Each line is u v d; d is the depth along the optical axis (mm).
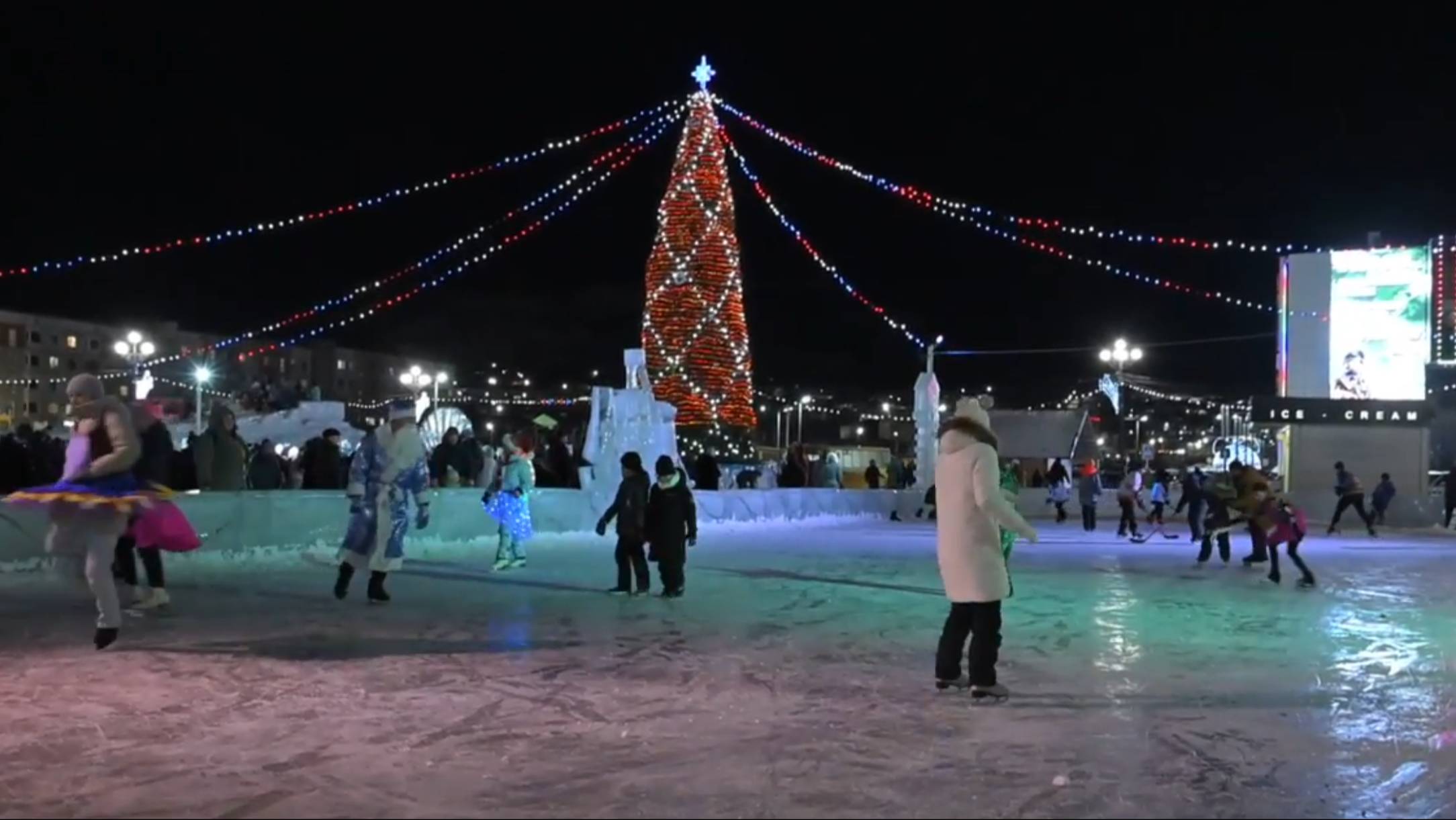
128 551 10062
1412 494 32031
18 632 8766
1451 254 39594
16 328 66312
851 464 50125
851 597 11797
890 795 4938
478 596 11344
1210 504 16828
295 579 12422
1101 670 7926
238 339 30125
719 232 27531
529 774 5203
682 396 27219
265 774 5164
